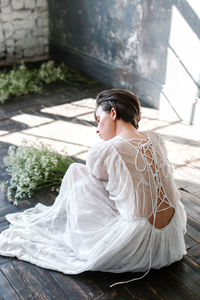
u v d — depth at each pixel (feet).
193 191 8.44
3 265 6.11
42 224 6.75
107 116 5.59
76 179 6.22
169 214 5.68
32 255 6.26
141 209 5.35
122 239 5.43
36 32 18.35
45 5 17.97
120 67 14.40
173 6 11.39
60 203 6.56
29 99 14.16
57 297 5.50
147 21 12.50
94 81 16.05
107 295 5.56
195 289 5.73
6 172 9.22
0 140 10.91
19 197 8.14
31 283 5.75
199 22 10.75
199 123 11.75
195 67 11.36
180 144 10.71
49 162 8.67
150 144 5.49
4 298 5.48
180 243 6.01
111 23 14.14
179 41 11.59
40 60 19.12
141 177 5.29
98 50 15.39
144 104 13.61
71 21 16.55
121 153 5.27
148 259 5.68
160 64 12.55
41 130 11.61
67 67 17.70
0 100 13.74
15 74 15.94
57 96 14.46
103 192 5.90
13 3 17.04
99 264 5.67
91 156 5.58
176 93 12.26
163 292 5.65
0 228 7.06
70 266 6.01
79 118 12.52
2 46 17.70
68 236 6.23
